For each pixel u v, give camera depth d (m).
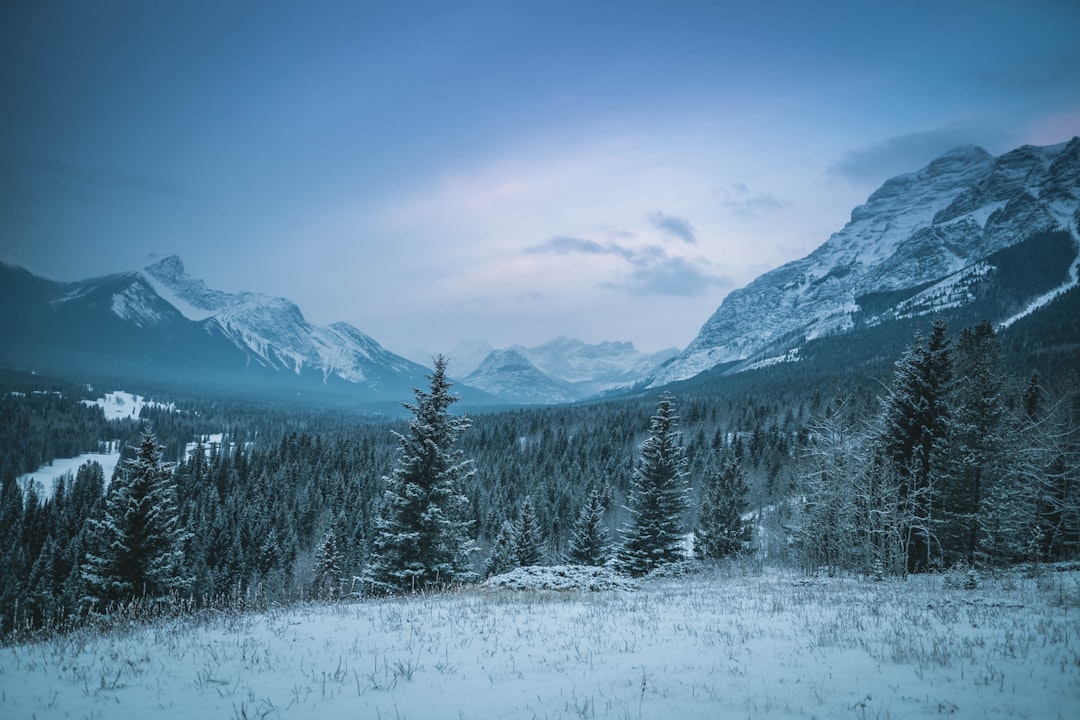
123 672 9.61
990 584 18.64
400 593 25.89
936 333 33.38
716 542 43.44
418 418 30.02
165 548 31.25
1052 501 33.38
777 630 11.58
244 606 17.25
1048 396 41.47
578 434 145.88
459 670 9.33
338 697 8.15
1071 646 9.65
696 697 7.63
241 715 7.54
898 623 11.88
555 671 9.10
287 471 117.12
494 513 87.06
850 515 30.05
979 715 6.80
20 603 51.00
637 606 15.53
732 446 117.12
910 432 32.75
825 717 6.84
